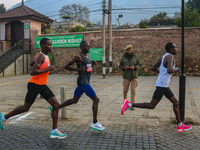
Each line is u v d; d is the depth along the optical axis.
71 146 3.23
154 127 4.14
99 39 16.92
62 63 18.33
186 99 7.01
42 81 3.38
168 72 3.63
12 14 21.16
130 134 3.74
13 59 17.42
